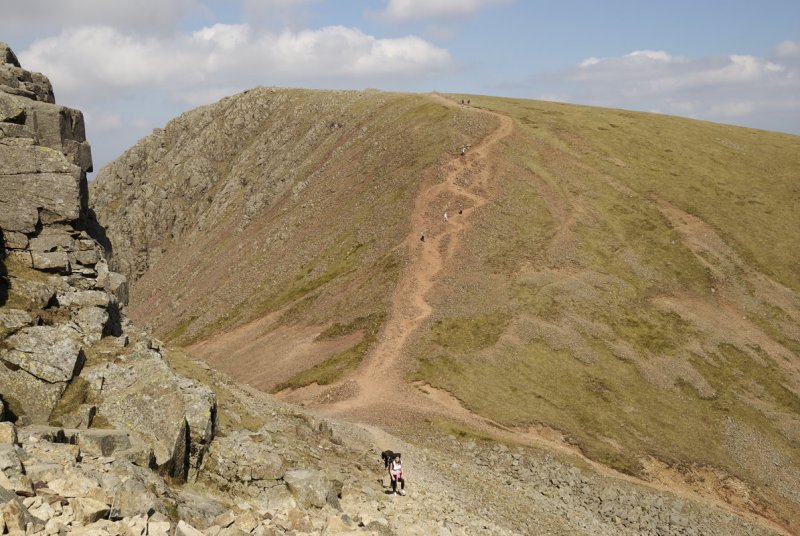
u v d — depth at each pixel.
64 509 13.09
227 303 109.38
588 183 108.88
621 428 60.97
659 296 85.00
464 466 46.25
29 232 27.12
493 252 88.81
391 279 85.44
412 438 52.72
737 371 73.62
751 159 124.44
